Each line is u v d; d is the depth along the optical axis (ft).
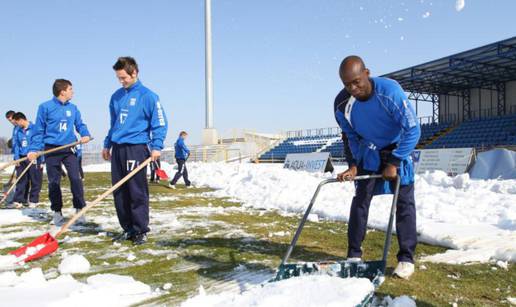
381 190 10.00
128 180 13.56
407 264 9.73
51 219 18.71
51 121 17.22
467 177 26.00
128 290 8.75
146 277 9.92
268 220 18.24
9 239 14.38
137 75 14.19
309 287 7.09
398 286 9.09
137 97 13.87
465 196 21.84
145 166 13.70
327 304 6.31
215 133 100.58
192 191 32.91
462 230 14.39
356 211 10.17
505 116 70.03
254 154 106.73
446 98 88.89
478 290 8.96
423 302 8.16
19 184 23.91
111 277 9.46
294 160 49.98
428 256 11.85
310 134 102.73
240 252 12.38
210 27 98.37
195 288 9.11
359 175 10.14
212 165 65.46
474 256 11.45
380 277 7.64
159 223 17.46
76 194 17.70
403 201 9.83
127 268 10.69
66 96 17.53
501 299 8.46
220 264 11.07
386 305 7.89
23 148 24.94
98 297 8.25
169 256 11.89
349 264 8.34
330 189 25.39
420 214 17.74
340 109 9.98
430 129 82.12
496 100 80.28
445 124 80.59
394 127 9.52
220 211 21.18
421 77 73.92
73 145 17.31
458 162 36.52
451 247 12.92
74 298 8.08
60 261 11.41
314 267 8.36
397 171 9.46
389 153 9.77
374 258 11.64
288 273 8.24
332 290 6.91
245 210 21.56
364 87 9.05
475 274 10.11
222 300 7.90
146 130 14.05
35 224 17.44
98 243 13.66
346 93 9.80
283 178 31.55
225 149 100.32
